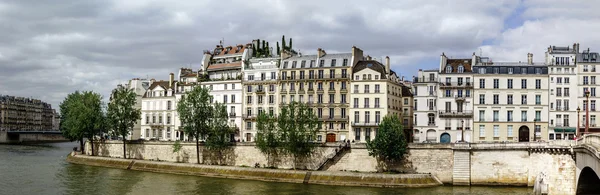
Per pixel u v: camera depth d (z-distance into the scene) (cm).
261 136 9969
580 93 10931
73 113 12656
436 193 7894
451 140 11150
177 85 13775
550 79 10988
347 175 8906
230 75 13450
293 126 9712
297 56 12419
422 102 11444
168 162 10906
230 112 12706
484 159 8825
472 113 11062
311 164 9856
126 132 12300
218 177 9869
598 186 6756
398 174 8838
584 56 11012
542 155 8106
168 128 13875
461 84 11162
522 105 10975
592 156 5650
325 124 11625
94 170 10738
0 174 9681
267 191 8119
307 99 11844
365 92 11362
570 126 10869
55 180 9069
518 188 8425
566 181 7238
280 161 10150
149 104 14300
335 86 11619
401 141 9181
